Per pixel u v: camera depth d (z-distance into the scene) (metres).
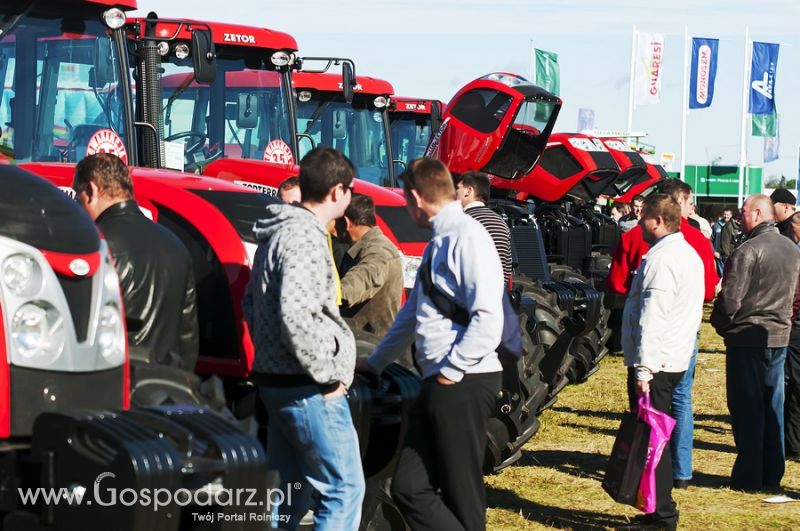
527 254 11.41
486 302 4.43
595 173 16.52
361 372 4.86
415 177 4.61
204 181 5.80
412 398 4.94
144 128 7.20
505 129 12.16
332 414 4.16
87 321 3.67
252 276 4.26
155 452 3.30
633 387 6.38
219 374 5.32
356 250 6.32
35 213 3.61
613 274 7.93
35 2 6.58
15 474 3.45
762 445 7.32
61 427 3.38
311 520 4.82
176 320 4.61
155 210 5.55
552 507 6.81
